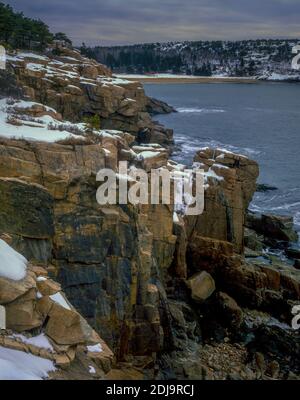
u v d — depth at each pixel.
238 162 41.72
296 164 78.81
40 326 14.68
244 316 34.09
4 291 14.21
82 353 16.03
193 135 103.00
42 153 24.55
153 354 26.50
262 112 160.62
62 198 23.92
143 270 26.31
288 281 36.22
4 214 21.31
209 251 37.38
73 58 79.88
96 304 24.48
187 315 32.00
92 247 24.36
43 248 22.41
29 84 54.19
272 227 46.91
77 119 58.97
